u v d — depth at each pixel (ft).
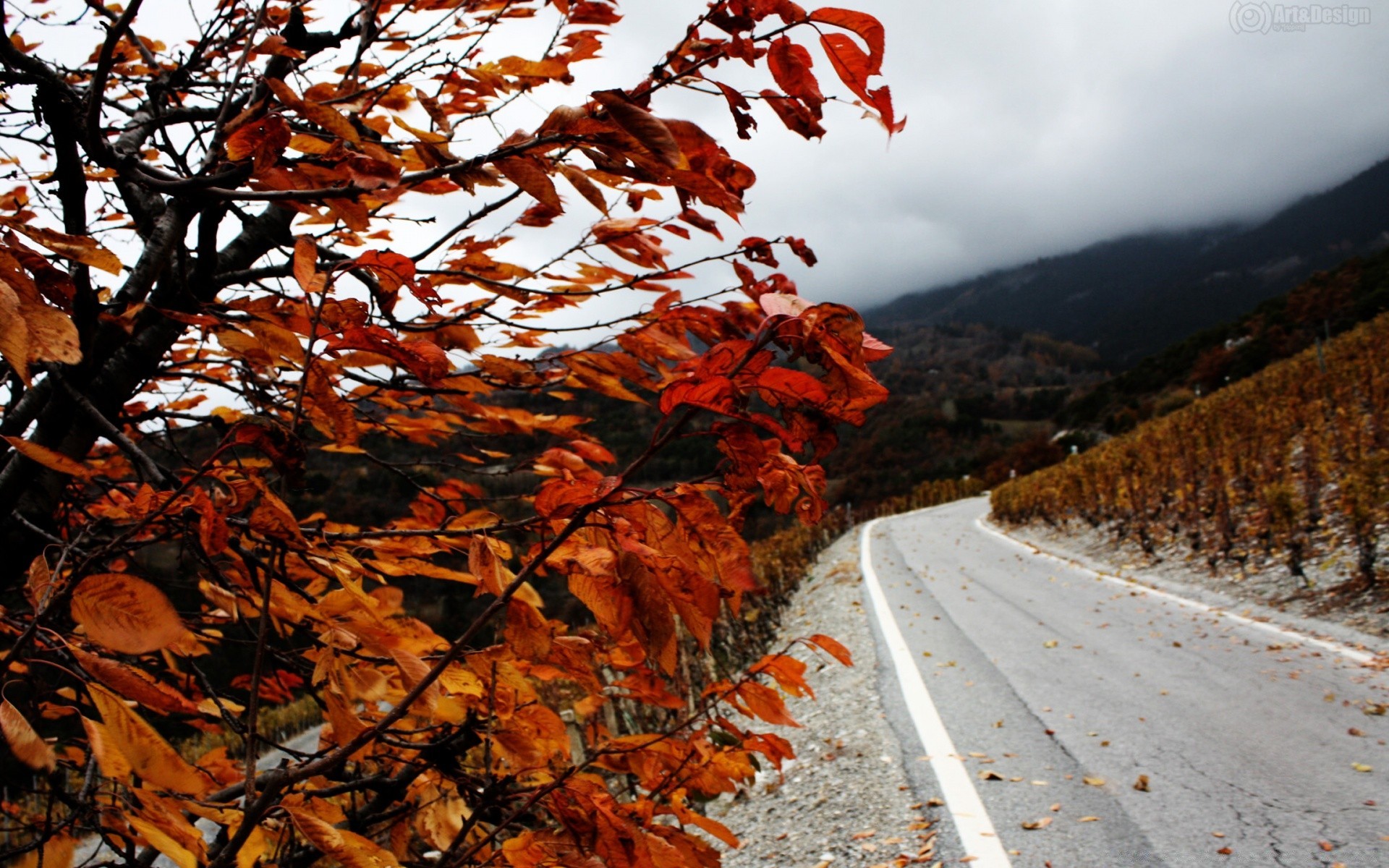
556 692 8.18
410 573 4.03
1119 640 21.33
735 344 2.26
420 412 5.19
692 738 4.50
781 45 2.54
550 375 4.56
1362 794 10.23
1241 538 32.55
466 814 4.44
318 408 3.31
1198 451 46.85
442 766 3.94
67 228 3.73
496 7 4.75
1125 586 30.66
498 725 3.96
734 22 2.56
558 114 2.62
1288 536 26.89
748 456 2.40
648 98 2.84
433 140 3.01
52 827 3.11
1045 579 35.76
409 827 4.50
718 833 4.13
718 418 2.42
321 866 3.76
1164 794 10.82
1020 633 23.48
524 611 3.12
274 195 3.00
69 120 3.27
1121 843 9.56
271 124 2.91
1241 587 26.23
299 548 3.56
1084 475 55.88
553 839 3.14
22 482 4.62
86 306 3.99
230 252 6.02
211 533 3.03
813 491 2.41
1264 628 20.81
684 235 3.89
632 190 3.80
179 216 4.49
